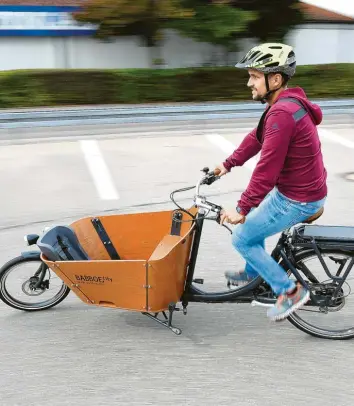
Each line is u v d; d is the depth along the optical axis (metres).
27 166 7.77
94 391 2.97
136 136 9.74
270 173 2.80
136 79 12.70
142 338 3.49
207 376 3.08
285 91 2.87
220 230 5.35
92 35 14.15
